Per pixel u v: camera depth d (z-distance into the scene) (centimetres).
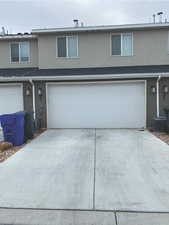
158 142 840
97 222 332
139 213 356
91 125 1184
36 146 804
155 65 1323
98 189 443
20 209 372
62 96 1184
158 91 1131
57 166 586
